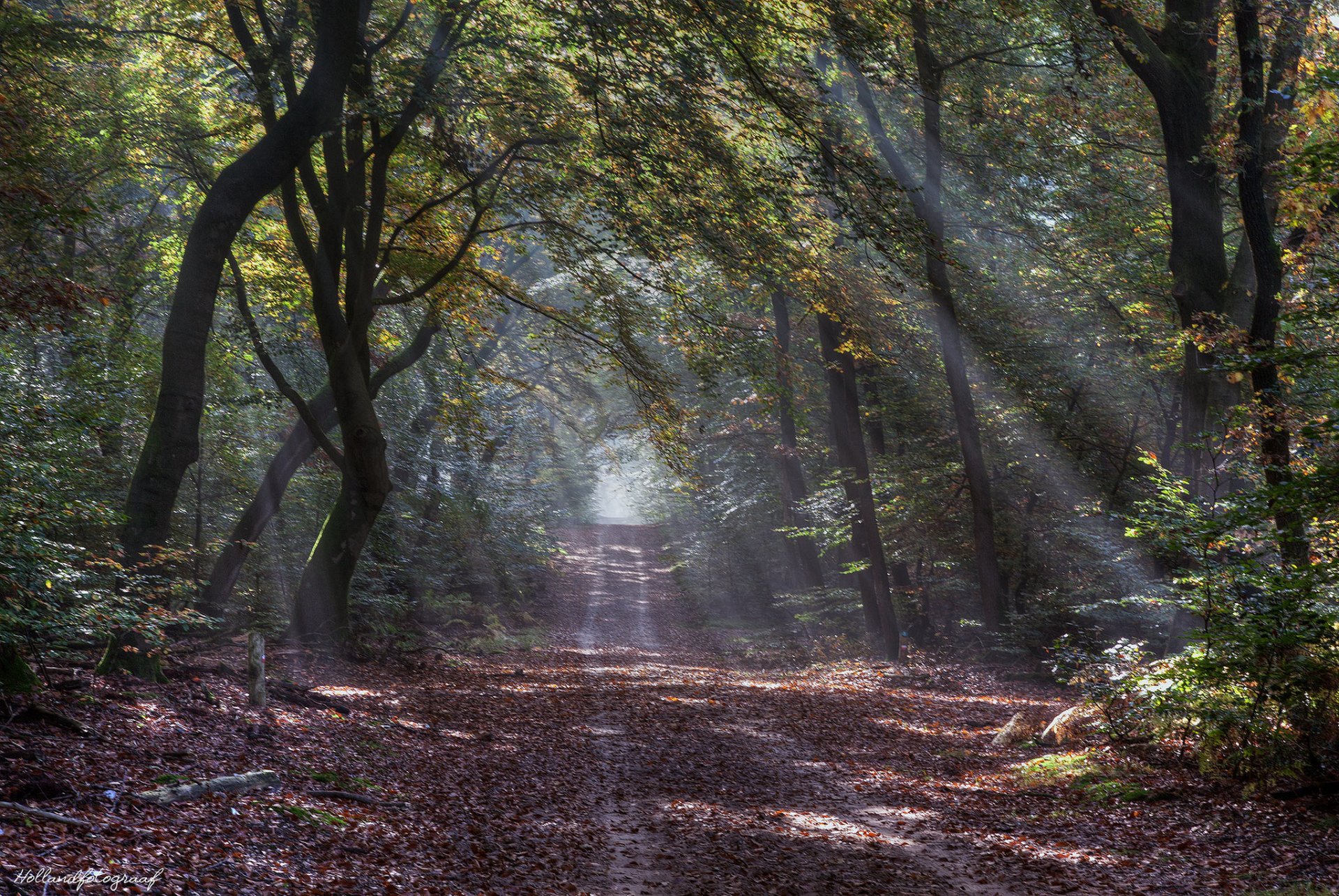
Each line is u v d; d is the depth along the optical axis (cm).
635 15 1474
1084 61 1504
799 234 1778
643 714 1608
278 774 909
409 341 2384
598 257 2197
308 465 2203
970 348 2312
